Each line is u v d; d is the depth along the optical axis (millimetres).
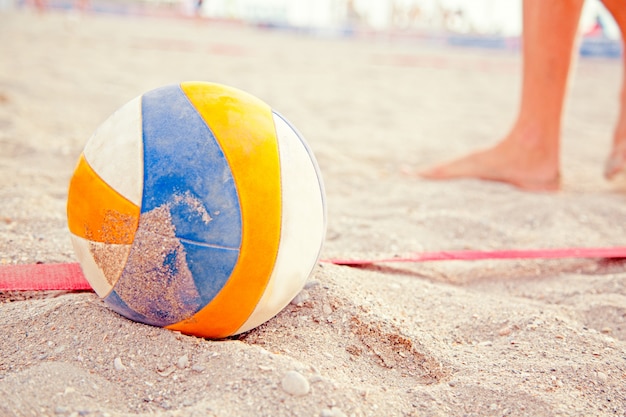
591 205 1213
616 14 1181
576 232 1068
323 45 5926
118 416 538
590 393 617
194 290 595
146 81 2543
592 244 1020
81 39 4133
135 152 594
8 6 7434
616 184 1423
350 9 8180
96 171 605
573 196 1293
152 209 585
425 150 1727
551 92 1255
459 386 619
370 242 967
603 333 751
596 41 6133
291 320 688
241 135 597
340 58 4535
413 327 720
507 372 643
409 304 785
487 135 2020
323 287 729
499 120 2352
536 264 949
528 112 1295
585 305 807
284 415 545
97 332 627
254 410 547
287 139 626
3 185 1059
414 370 654
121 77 2596
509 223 1114
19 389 548
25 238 841
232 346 614
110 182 596
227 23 7980
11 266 763
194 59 3574
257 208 589
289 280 623
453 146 1809
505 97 3078
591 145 1919
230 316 614
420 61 4859
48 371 572
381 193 1267
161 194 583
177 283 594
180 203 581
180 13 8133
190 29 6695
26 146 1345
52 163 1252
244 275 595
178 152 586
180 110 604
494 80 3836
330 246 942
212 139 591
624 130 1329
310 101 2449
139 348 612
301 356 635
